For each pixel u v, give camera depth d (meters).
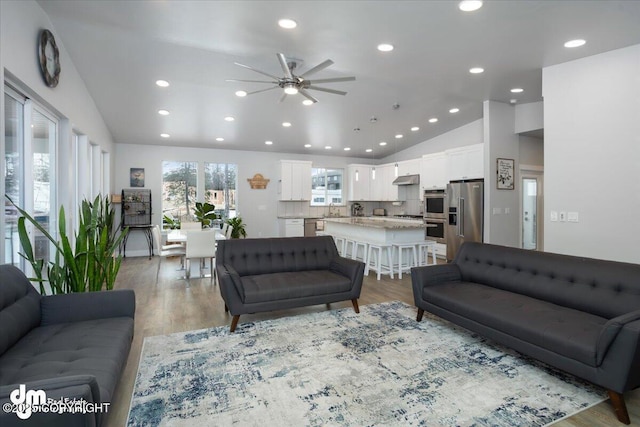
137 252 7.73
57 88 3.57
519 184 6.21
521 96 5.58
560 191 4.18
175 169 8.30
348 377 2.42
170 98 5.40
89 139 5.05
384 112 6.35
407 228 5.72
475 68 4.38
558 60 4.10
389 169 9.38
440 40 3.59
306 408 2.06
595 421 1.95
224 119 6.45
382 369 2.54
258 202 9.07
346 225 6.93
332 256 4.36
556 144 4.21
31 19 2.90
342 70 4.50
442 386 2.31
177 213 8.30
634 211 3.60
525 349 2.45
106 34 3.62
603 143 3.81
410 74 4.64
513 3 2.87
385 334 3.20
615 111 3.72
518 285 3.15
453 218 6.78
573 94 4.07
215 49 3.94
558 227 4.20
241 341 3.04
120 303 2.51
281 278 3.68
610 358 1.96
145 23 3.38
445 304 3.14
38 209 3.50
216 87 5.06
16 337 1.96
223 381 2.36
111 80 4.71
